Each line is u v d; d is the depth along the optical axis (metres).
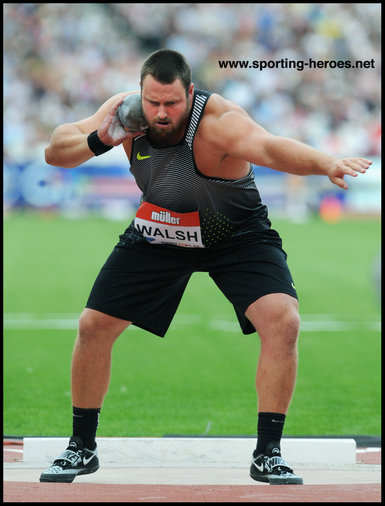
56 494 12.10
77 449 14.38
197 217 13.81
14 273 49.09
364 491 12.41
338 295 42.53
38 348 29.58
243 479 14.82
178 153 13.26
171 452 16.62
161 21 107.44
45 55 101.81
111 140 13.23
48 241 65.12
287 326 13.54
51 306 38.50
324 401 22.59
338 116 100.56
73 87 100.50
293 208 87.94
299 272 51.12
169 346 30.39
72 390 14.55
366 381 25.02
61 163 13.95
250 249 14.16
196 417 20.78
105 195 85.88
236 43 106.56
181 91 12.59
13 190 84.88
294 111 100.56
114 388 24.06
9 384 24.22
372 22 107.75
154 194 13.77
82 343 14.36
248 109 100.75
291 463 16.42
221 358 28.39
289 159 12.55
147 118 12.80
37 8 105.12
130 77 102.94
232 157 13.54
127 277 14.34
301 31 107.12
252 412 21.42
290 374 13.62
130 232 14.62
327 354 29.03
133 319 14.41
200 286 47.09
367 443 18.16
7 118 94.19
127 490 12.45
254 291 13.82
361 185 87.88
